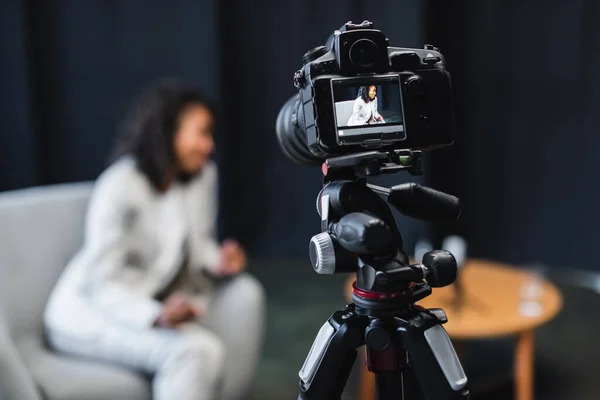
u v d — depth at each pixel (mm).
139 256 1880
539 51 3758
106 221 1825
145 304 1742
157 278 1886
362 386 2209
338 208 775
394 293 755
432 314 792
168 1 3984
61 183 4039
